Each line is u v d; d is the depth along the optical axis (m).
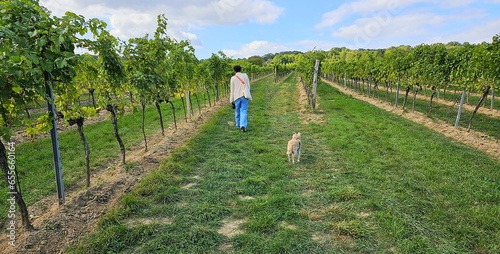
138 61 6.26
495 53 7.17
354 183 4.87
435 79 11.00
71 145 7.49
